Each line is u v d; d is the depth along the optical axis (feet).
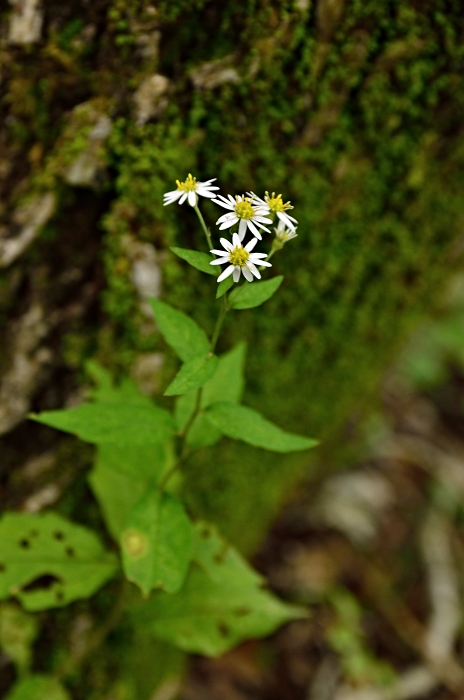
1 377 1.67
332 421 2.35
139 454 1.63
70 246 1.64
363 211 1.82
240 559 1.67
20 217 1.61
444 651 2.22
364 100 1.68
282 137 1.66
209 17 1.56
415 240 1.94
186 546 1.54
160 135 1.60
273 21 1.57
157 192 1.62
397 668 2.19
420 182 1.83
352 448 2.81
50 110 1.58
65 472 1.74
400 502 2.70
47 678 1.73
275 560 2.39
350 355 2.08
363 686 2.10
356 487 2.67
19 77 1.56
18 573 1.63
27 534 1.65
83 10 1.54
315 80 1.63
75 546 1.66
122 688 1.89
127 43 1.56
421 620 2.32
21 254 1.62
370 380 2.36
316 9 1.57
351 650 2.15
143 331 1.70
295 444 1.48
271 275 1.78
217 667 2.09
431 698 2.12
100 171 1.60
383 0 1.59
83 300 1.67
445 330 3.19
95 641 1.76
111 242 1.64
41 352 1.67
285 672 2.10
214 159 1.64
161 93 1.58
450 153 1.81
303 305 1.88
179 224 1.66
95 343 1.69
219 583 1.65
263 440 1.48
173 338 1.48
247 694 2.07
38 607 1.63
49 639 1.79
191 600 1.72
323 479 2.69
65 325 1.67
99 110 1.58
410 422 3.06
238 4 1.56
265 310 1.83
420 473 2.84
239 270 1.44
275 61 1.59
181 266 1.68
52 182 1.60
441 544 2.57
